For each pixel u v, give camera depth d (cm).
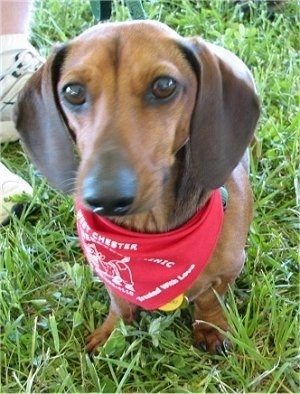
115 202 28
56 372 40
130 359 40
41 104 35
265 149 52
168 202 35
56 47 33
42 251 47
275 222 48
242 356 40
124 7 64
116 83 31
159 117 31
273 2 66
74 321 41
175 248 36
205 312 41
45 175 36
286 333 40
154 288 38
